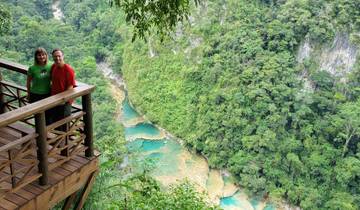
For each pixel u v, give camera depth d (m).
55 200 4.12
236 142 35.16
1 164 3.53
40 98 4.68
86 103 4.37
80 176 4.43
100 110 37.06
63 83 4.38
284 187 31.12
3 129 4.80
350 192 31.12
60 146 4.40
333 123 34.06
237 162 32.75
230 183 31.80
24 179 3.77
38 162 3.90
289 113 35.16
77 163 4.45
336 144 34.44
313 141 34.28
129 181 7.01
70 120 4.22
